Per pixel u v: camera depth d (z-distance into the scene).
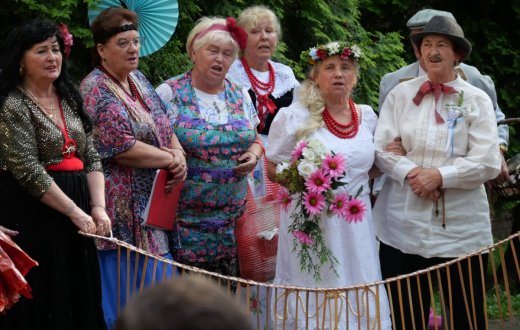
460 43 4.72
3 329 3.66
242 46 4.96
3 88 3.77
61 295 3.75
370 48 8.19
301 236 4.62
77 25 5.88
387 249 4.89
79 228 3.74
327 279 4.65
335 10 8.14
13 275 3.39
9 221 3.71
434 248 4.69
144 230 4.41
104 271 4.35
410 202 4.73
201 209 4.75
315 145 4.59
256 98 5.52
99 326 3.93
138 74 4.67
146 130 4.42
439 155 4.68
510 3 9.20
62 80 3.97
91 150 4.09
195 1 6.87
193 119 4.76
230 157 4.80
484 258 4.74
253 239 5.08
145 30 5.14
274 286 3.65
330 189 4.56
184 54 6.63
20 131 3.71
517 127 9.38
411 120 4.79
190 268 3.56
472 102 4.71
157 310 1.13
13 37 3.80
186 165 4.62
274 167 4.86
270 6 7.59
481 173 4.59
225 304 1.14
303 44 8.05
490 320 6.94
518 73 9.23
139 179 4.41
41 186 3.68
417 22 5.69
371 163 4.80
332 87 4.72
